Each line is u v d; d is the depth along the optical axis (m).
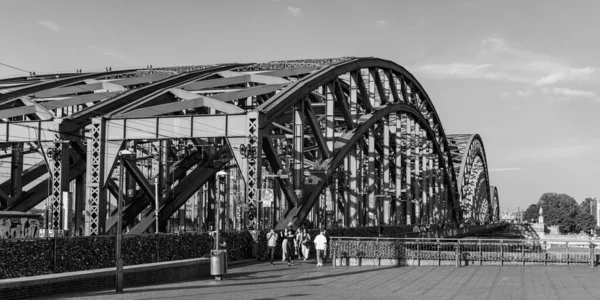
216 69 59.72
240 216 73.69
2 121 45.25
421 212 97.38
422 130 93.81
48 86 56.25
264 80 52.34
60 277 22.77
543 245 42.69
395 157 89.31
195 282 28.42
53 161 43.28
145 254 31.61
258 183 42.19
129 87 58.75
